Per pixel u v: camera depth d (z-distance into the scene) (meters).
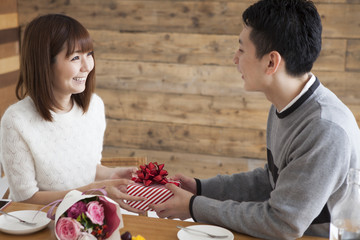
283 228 1.18
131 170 1.75
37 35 1.48
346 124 1.20
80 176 1.69
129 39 3.22
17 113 1.53
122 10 3.18
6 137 1.52
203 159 3.29
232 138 3.20
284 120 1.31
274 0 1.22
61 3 3.25
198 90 3.19
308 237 1.23
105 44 3.27
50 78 1.51
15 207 1.37
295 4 1.21
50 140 1.59
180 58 3.17
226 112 3.17
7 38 3.24
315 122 1.20
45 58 1.48
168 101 3.26
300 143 1.21
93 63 1.62
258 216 1.22
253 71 1.27
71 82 1.54
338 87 2.97
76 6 3.24
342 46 2.91
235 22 3.02
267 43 1.22
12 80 3.34
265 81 1.27
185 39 3.13
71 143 1.65
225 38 3.06
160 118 3.30
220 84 3.14
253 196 1.57
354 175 1.03
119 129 3.39
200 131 3.25
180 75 3.19
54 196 1.53
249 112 3.13
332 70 2.96
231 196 1.56
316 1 2.88
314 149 1.17
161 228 1.26
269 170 1.52
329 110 1.22
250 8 1.25
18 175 1.53
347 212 1.03
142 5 3.14
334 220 1.04
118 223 1.09
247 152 3.20
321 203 1.16
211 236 1.21
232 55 3.07
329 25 2.89
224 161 3.25
